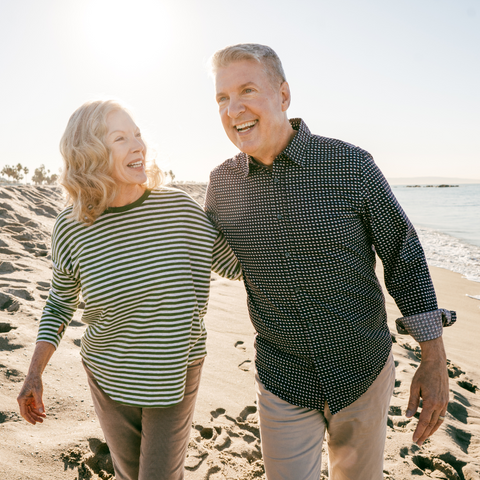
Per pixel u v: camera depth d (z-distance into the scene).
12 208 9.12
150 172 1.76
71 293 1.80
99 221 1.63
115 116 1.59
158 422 1.59
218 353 3.79
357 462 1.70
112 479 2.10
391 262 1.60
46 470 2.01
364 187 1.51
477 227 20.91
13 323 3.55
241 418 2.80
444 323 1.57
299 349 1.64
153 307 1.62
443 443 2.76
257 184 1.63
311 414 1.67
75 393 2.69
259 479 2.23
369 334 1.63
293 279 1.60
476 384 3.90
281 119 1.64
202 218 1.78
